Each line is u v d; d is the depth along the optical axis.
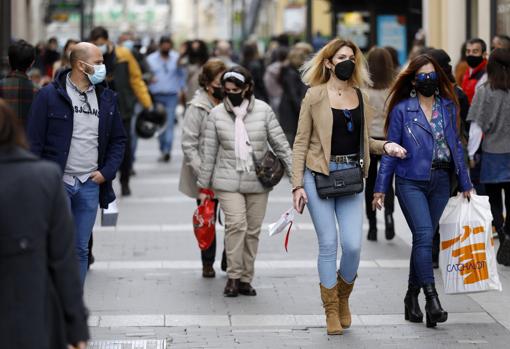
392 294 21.00
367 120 17.52
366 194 26.67
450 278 18.03
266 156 20.64
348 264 17.75
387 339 17.58
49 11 81.75
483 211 17.95
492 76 23.02
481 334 17.86
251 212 20.92
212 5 176.38
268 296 20.91
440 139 17.92
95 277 22.66
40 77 40.66
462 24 44.53
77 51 17.70
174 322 18.78
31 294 10.35
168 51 46.00
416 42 41.62
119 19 188.50
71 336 10.66
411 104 18.00
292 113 38.78
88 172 18.00
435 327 18.34
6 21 42.91
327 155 17.27
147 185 38.84
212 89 22.03
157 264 24.12
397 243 26.59
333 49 17.31
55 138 17.70
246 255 21.03
